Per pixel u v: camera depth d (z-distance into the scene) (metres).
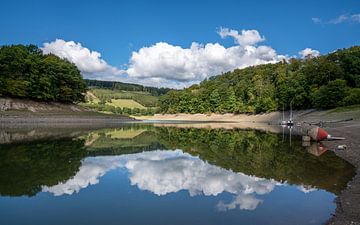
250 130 62.31
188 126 80.88
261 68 179.88
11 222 10.18
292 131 58.31
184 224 9.99
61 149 28.86
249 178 16.73
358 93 90.06
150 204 12.09
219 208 11.62
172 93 177.50
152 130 61.53
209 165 20.95
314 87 106.38
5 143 32.84
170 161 22.80
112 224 9.98
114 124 87.19
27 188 14.41
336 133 40.59
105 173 18.08
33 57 93.94
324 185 14.88
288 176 17.06
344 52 123.25
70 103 103.88
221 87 158.38
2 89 82.94
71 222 10.19
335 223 9.84
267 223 10.07
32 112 83.19
